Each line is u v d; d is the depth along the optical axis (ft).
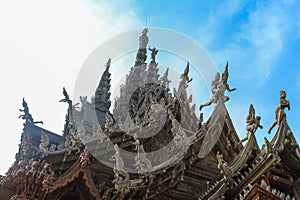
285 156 59.47
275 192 54.34
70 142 74.84
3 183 56.59
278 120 60.23
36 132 82.94
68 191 58.90
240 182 57.72
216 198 58.29
